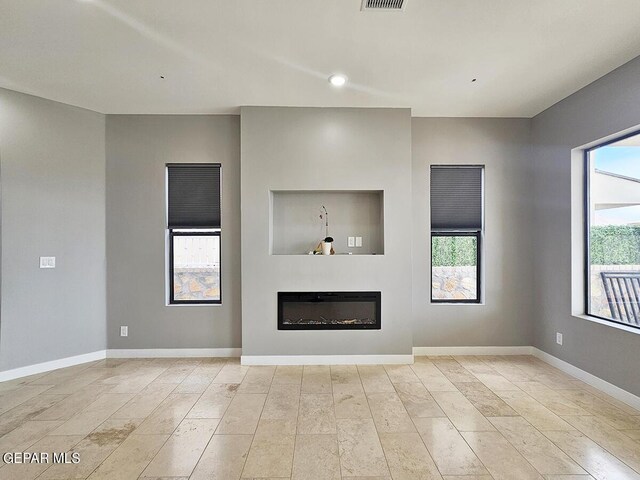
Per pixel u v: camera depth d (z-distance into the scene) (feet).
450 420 9.57
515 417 9.72
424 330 15.14
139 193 14.87
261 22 8.70
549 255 14.06
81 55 10.23
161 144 14.90
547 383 12.05
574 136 12.64
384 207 14.12
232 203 14.92
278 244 14.96
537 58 10.34
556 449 8.25
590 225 12.57
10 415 9.89
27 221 12.97
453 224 15.39
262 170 14.03
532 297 15.12
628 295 11.07
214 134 14.93
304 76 11.53
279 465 7.72
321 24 8.79
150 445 8.46
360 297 14.10
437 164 15.19
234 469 7.58
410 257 14.11
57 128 13.64
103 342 14.75
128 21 8.63
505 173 15.23
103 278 14.75
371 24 8.78
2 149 12.50
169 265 15.26
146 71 11.20
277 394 11.23
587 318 12.17
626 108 10.51
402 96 13.09
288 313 14.25
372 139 14.15
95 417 9.78
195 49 9.92
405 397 10.99
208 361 14.37
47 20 8.57
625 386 10.51
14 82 12.01
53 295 13.50
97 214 14.61
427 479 7.25
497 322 15.17
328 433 8.95
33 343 13.03
